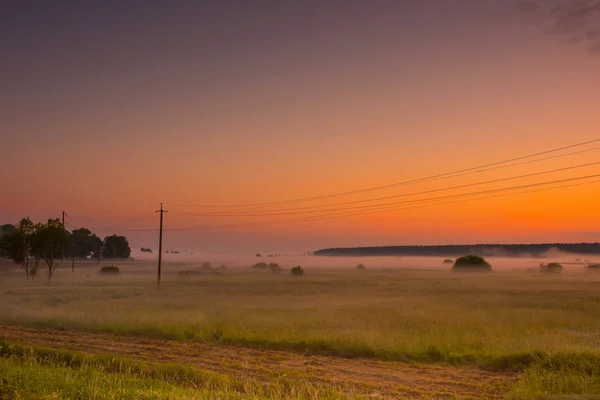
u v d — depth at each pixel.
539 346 20.45
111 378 13.84
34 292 56.88
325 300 48.41
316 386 16.38
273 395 14.09
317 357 21.48
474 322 30.00
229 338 25.19
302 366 19.72
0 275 95.00
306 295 55.44
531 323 30.06
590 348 20.23
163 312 35.66
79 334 27.05
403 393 15.73
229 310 38.09
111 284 75.56
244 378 17.31
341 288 68.88
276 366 19.69
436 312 36.53
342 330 26.05
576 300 48.03
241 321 29.88
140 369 16.97
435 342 22.67
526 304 44.03
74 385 12.17
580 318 32.59
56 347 22.88
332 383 16.86
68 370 14.47
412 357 21.11
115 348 23.03
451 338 23.27
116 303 43.34
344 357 21.47
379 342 22.61
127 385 13.09
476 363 19.78
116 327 28.39
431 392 15.87
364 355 21.67
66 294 54.12
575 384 15.66
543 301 46.66
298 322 29.53
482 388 16.38
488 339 23.48
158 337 26.38
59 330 28.41
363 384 16.77
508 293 58.59
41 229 77.00
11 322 31.08
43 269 119.81
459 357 20.41
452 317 32.72
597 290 63.16
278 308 39.81
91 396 11.38
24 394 10.80
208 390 14.09
